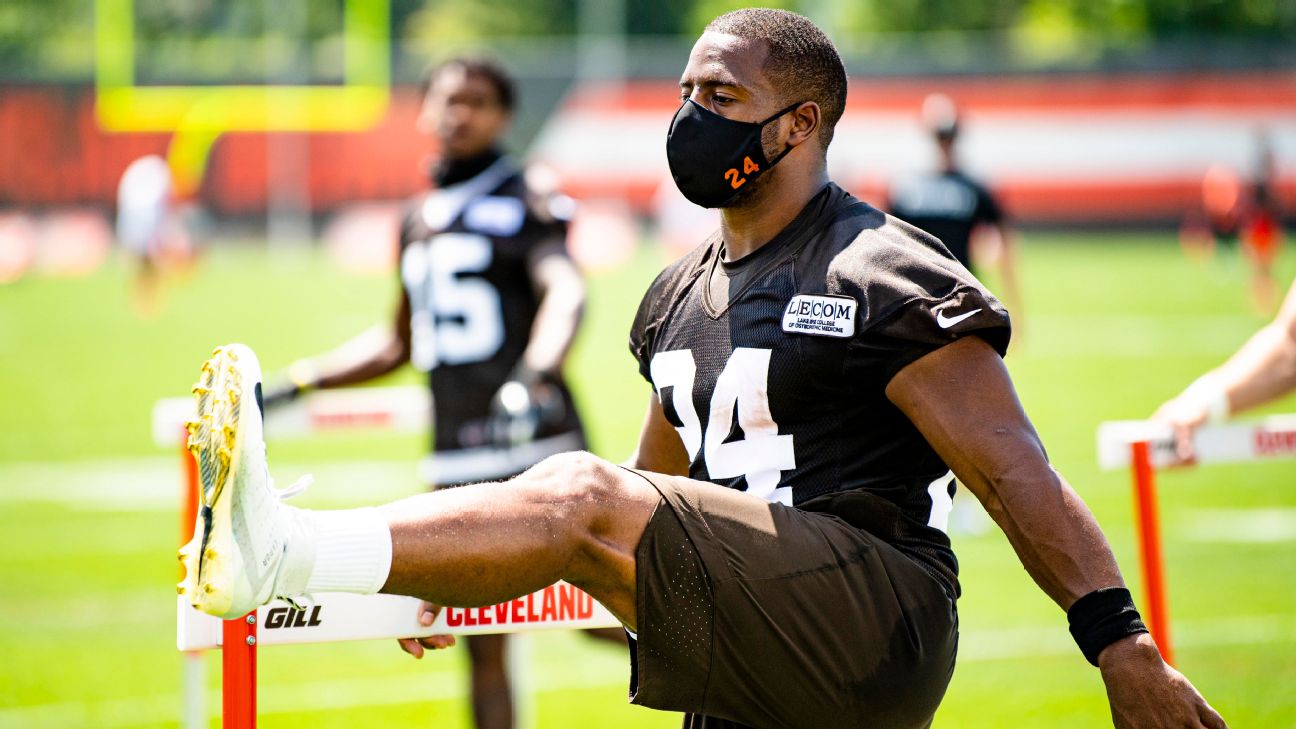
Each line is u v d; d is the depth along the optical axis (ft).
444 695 65.98
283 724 60.64
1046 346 200.13
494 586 26.81
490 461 56.95
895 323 28.58
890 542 30.48
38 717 62.80
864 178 368.89
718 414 31.14
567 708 63.62
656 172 376.48
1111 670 26.32
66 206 355.15
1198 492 111.45
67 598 86.53
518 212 58.18
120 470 129.80
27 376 186.70
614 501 27.99
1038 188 369.91
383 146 367.04
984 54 376.27
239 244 362.12
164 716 63.05
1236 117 364.38
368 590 26.22
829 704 29.30
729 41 31.01
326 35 358.02
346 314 242.78
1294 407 137.49
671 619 28.25
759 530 28.60
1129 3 457.27
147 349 209.26
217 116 355.56
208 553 24.97
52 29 408.05
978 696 62.75
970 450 27.86
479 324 58.13
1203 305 246.06
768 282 30.71
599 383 175.42
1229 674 64.80
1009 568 90.12
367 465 128.88
